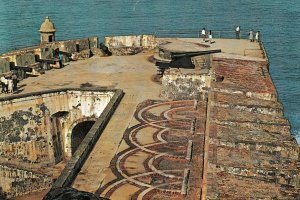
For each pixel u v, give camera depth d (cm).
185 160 3178
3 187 4212
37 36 11562
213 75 4228
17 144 4419
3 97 4328
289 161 2764
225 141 2964
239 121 3281
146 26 12812
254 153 2861
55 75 5194
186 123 3797
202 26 12638
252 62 4819
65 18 13838
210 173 2592
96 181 2934
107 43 6112
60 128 4700
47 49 5475
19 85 4853
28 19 13525
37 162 4534
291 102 8538
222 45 5897
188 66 5053
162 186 2872
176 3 16312
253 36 6938
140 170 3069
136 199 2742
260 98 3800
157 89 4725
